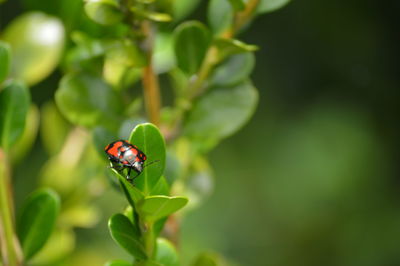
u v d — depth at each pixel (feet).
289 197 3.40
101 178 1.21
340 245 3.37
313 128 3.50
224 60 1.07
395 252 3.32
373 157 3.45
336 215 3.39
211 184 1.15
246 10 1.04
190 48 1.05
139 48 1.02
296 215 3.39
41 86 2.96
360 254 3.35
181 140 1.14
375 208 3.40
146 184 0.93
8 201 1.03
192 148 1.14
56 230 1.18
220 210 3.34
